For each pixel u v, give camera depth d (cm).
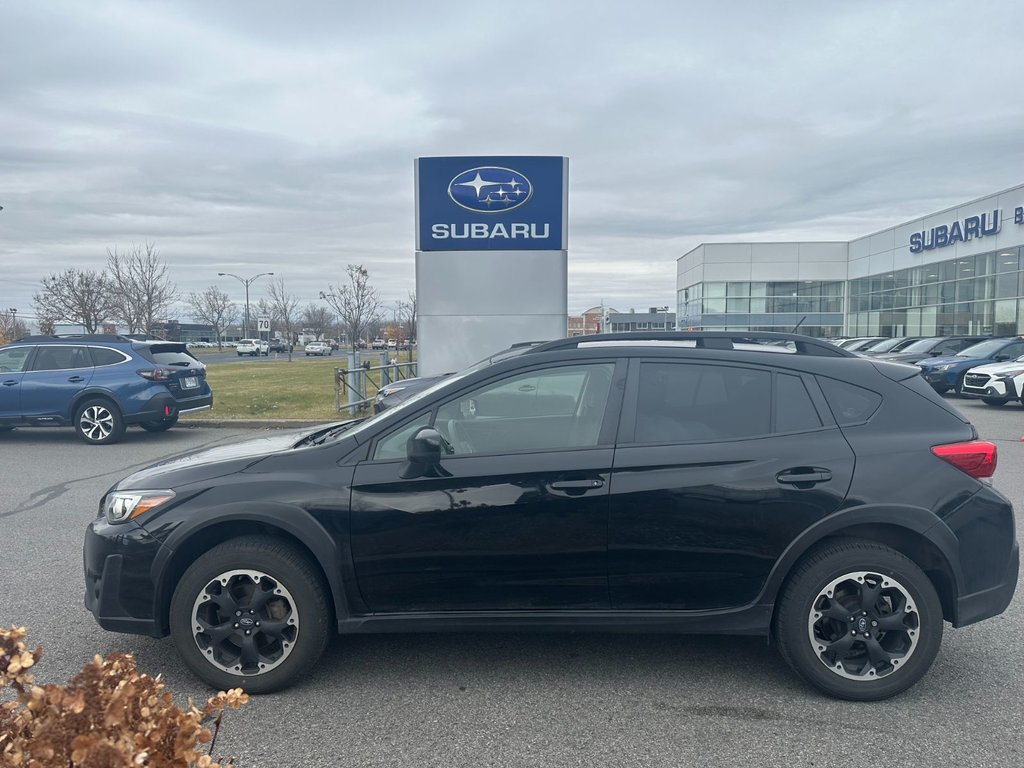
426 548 359
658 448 363
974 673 388
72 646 419
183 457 422
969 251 3247
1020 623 454
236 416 1439
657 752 313
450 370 1410
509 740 323
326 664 398
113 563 365
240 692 195
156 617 365
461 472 360
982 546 359
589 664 398
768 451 360
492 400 380
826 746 317
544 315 1404
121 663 193
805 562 358
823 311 4588
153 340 1255
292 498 360
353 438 377
